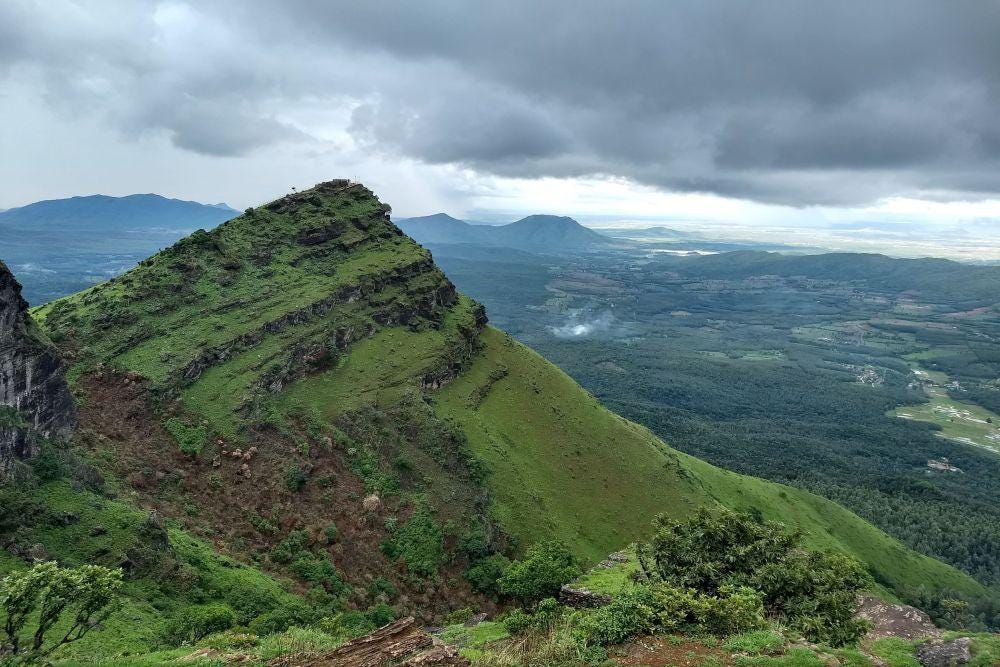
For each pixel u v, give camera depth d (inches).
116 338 2869.1
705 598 1066.1
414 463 2965.1
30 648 1072.8
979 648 900.0
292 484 2539.4
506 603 2469.2
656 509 3577.8
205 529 2164.1
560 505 3250.5
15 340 1879.9
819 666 876.0
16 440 1723.7
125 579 1587.1
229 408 2738.7
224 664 988.6
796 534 1338.6
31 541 1521.9
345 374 3321.9
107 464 2213.3
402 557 2475.4
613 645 1007.6
